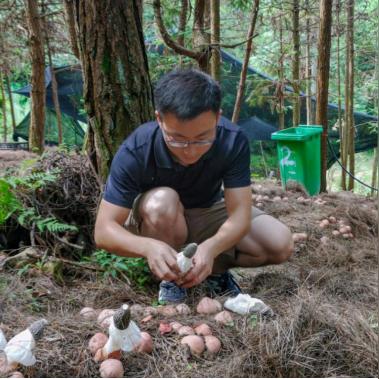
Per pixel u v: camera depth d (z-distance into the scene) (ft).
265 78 25.20
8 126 40.45
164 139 6.77
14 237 10.05
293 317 6.86
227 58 25.18
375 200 17.87
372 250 11.97
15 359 5.56
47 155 11.57
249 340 6.57
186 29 18.97
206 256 7.04
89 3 9.27
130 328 5.92
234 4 20.47
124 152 7.30
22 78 37.06
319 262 10.86
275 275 9.27
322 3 17.54
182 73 6.15
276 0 23.03
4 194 9.48
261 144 27.84
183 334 6.61
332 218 14.07
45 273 8.58
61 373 5.97
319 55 18.19
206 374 6.05
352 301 8.61
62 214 10.27
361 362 6.36
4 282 8.14
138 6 9.61
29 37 20.52
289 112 27.07
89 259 9.52
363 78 28.81
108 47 9.40
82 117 29.86
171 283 8.09
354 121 25.66
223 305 7.59
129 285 8.71
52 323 6.84
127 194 7.32
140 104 9.79
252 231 8.44
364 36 27.30
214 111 6.06
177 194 7.84
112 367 5.87
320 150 18.80
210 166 7.46
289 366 6.20
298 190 18.03
